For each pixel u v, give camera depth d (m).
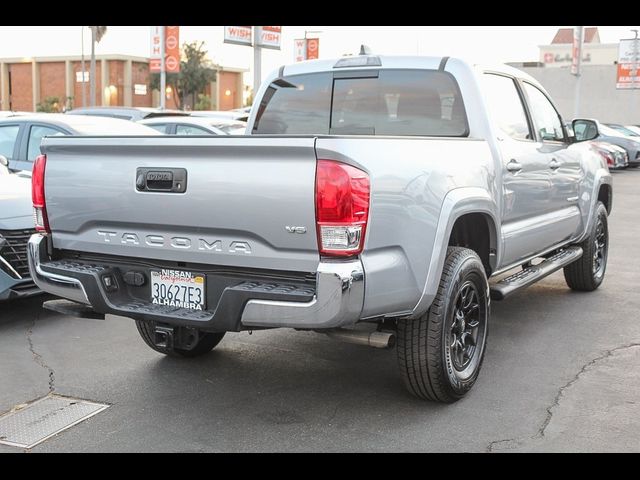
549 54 85.31
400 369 4.19
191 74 63.75
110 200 4.02
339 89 5.38
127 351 5.39
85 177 4.10
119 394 4.54
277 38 19.64
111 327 6.02
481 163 4.57
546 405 4.32
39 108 62.44
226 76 72.69
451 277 4.12
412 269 3.81
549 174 5.82
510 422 4.07
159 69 29.48
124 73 62.91
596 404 4.33
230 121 12.36
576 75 35.97
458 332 4.34
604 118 48.06
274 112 5.68
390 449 3.75
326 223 3.40
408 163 3.78
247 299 3.56
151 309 3.92
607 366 5.03
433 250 3.94
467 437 3.88
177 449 3.77
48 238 4.33
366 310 3.57
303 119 5.55
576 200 6.55
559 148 6.06
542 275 5.61
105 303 4.02
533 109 5.83
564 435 3.90
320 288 3.41
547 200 5.83
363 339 3.73
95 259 4.23
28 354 5.29
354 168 3.43
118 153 3.96
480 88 4.92
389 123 5.20
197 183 3.71
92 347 5.47
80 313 4.29
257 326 3.70
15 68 69.06
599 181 7.03
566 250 6.71
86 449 3.78
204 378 4.82
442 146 4.15
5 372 4.91
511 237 5.09
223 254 3.71
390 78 5.17
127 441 3.87
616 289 7.53
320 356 5.29
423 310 3.95
